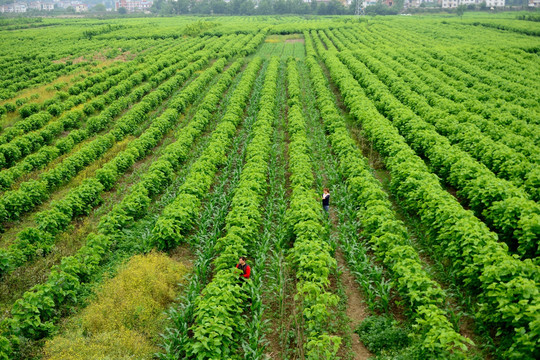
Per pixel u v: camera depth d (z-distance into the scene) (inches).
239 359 485.1
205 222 775.7
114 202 937.5
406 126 1171.3
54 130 1344.7
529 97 1519.4
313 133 1321.4
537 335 396.8
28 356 491.5
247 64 2647.6
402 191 821.2
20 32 4451.3
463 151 970.7
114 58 2950.3
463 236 559.5
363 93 1578.5
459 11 5826.8
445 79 1825.8
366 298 591.5
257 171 939.3
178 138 1262.3
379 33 4025.6
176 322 533.6
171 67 2310.5
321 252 596.4
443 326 435.8
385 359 469.7
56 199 954.7
